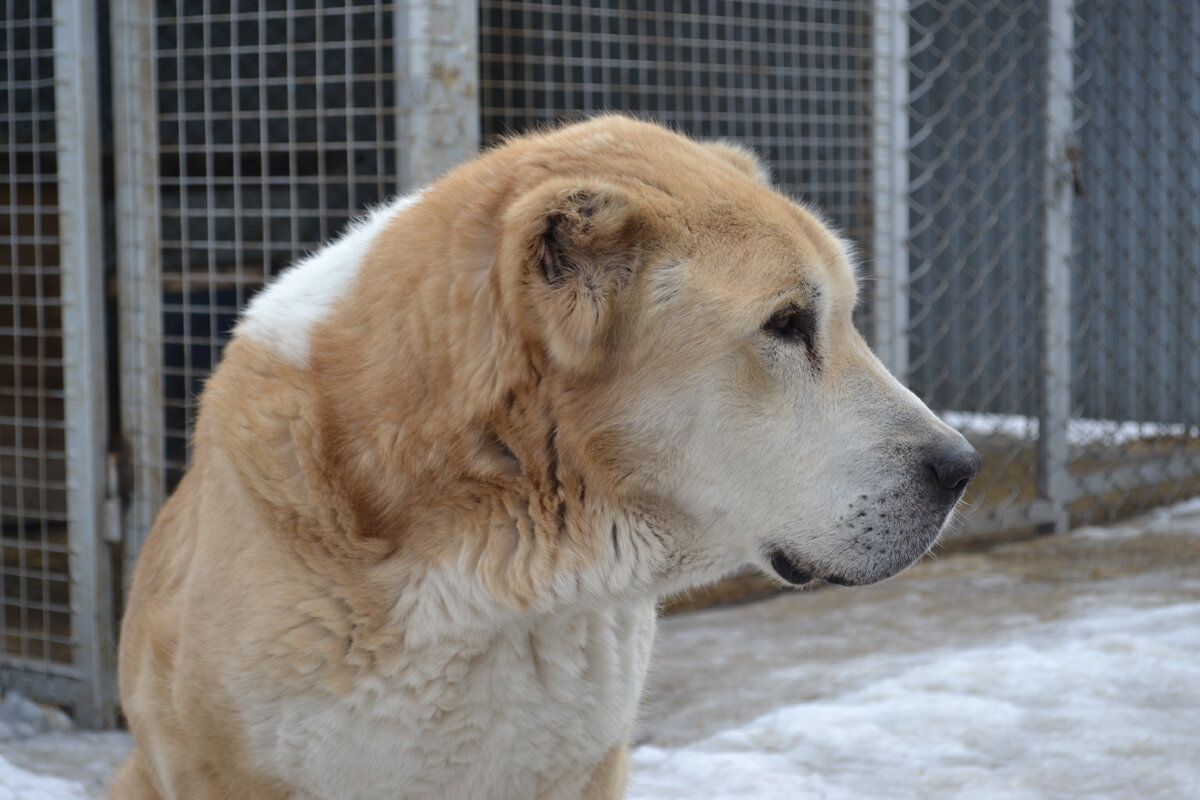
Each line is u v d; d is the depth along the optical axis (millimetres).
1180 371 7945
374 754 2391
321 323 2492
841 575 2465
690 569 2537
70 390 4434
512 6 4805
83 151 4328
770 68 5496
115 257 4691
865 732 3896
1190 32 7902
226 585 2369
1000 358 9086
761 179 2822
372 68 4859
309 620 2334
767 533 2467
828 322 2453
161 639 2506
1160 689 4047
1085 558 5992
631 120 2725
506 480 2367
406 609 2354
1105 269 8188
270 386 2428
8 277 6336
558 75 5477
